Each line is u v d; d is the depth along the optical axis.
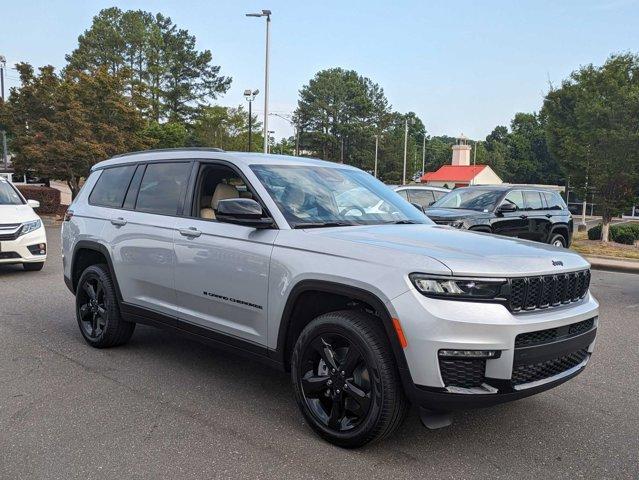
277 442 3.72
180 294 4.75
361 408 3.50
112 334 5.59
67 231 6.12
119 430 3.87
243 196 4.82
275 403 4.39
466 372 3.22
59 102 23.61
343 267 3.57
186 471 3.33
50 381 4.79
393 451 3.62
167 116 70.81
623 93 18.66
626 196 20.02
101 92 24.75
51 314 7.19
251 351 4.21
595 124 19.23
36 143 23.73
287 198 4.31
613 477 3.37
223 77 75.00
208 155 4.85
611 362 5.71
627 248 18.81
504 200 11.55
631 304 8.85
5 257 9.79
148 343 5.97
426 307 3.21
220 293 4.36
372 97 102.62
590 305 3.89
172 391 4.61
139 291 5.20
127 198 5.52
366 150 95.50
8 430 3.84
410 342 3.23
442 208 11.55
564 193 50.75
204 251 4.46
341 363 3.62
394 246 3.55
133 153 5.80
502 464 3.50
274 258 3.96
